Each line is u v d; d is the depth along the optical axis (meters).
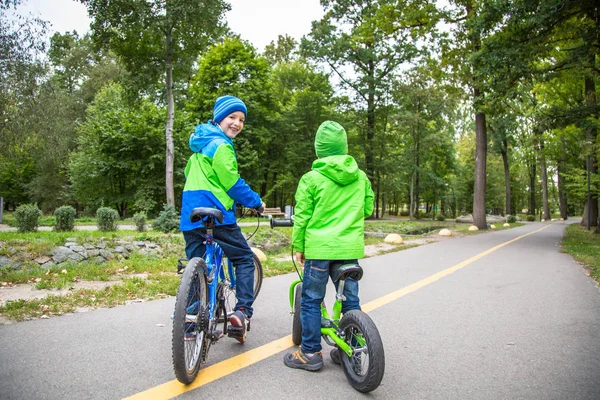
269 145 33.22
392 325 4.27
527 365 3.23
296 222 3.10
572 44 17.69
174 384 2.71
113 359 3.10
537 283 6.84
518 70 14.40
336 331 3.02
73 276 6.36
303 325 3.09
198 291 2.83
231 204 3.21
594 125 15.77
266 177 35.16
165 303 4.90
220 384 2.76
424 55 31.39
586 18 15.71
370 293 5.82
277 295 5.57
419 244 13.66
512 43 14.77
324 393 2.67
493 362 3.29
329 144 3.13
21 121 14.35
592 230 23.22
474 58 15.65
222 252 3.37
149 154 27.30
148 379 2.77
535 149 27.66
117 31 16.48
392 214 67.62
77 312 4.42
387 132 37.41
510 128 37.22
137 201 25.72
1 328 3.78
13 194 37.88
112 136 25.97
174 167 27.22
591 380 2.95
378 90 33.88
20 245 6.82
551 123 16.67
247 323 3.41
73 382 2.68
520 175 56.81
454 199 60.25
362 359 2.88
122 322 4.06
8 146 14.91
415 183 44.81
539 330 4.17
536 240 16.05
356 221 3.07
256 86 29.88
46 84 14.85
